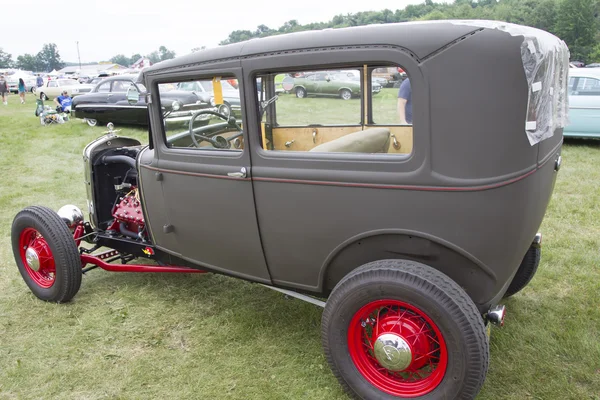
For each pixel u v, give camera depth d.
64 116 14.47
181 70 2.72
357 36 2.11
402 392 2.25
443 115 1.98
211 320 3.27
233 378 2.69
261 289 3.70
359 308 2.22
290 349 2.93
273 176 2.46
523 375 2.62
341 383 2.40
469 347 1.99
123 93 12.08
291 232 2.52
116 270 3.52
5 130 12.44
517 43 1.88
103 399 2.54
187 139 2.89
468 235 2.08
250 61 2.41
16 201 6.16
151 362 2.83
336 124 2.65
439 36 1.95
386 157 2.16
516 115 1.93
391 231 2.22
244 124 2.51
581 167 7.06
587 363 2.70
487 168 1.97
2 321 3.28
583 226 4.77
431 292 2.02
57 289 3.41
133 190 3.78
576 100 8.47
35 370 2.77
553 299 3.43
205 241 2.96
